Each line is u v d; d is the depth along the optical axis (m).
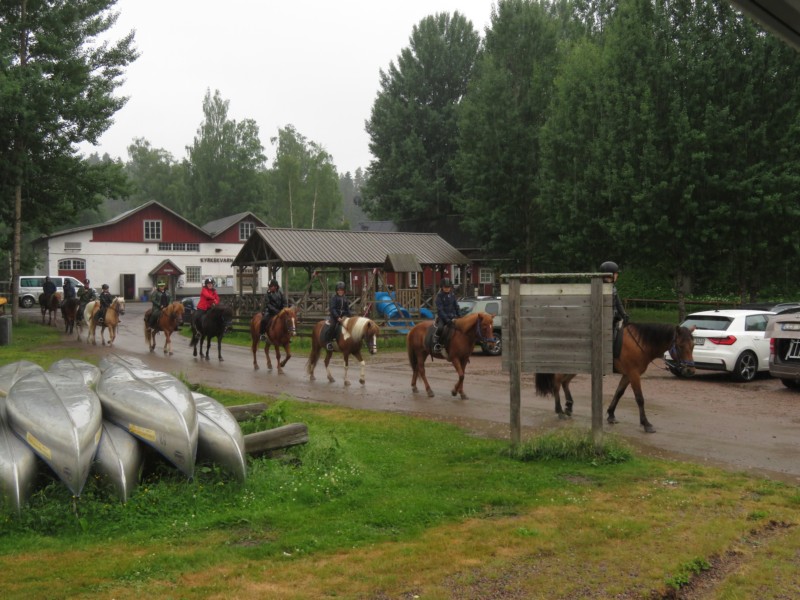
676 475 7.95
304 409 12.25
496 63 41.88
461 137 46.31
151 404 6.82
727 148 25.80
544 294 8.73
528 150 39.62
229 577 4.97
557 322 8.70
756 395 13.98
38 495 6.20
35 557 5.30
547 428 10.70
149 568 5.09
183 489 6.64
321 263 31.56
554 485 7.51
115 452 6.48
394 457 8.73
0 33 29.05
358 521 6.23
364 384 15.77
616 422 11.20
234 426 7.26
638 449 9.38
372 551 5.53
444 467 8.29
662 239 27.03
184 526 6.03
